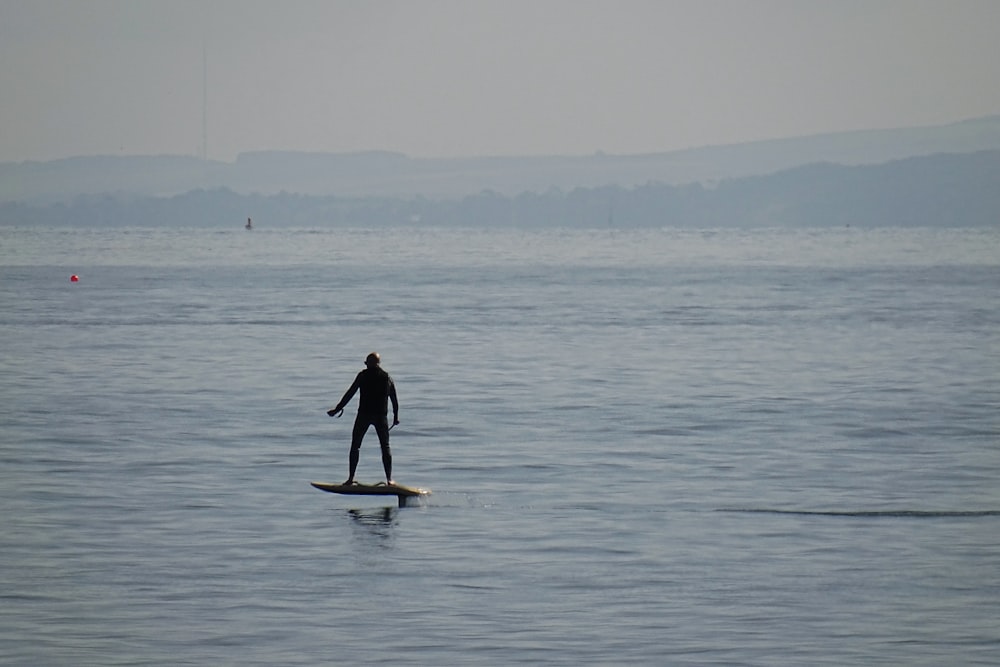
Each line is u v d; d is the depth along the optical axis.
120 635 57.91
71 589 64.69
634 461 100.75
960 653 56.00
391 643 56.97
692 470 96.94
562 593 64.38
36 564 69.19
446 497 87.06
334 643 56.97
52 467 96.88
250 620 59.97
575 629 58.84
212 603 62.53
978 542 74.81
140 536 75.50
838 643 57.19
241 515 81.25
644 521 80.06
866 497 87.19
